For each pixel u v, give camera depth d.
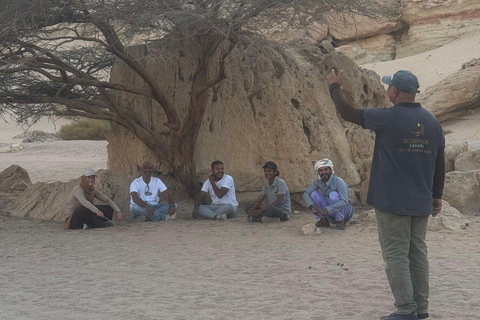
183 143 10.83
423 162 3.79
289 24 9.08
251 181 10.93
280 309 4.29
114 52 9.91
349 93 11.70
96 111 11.60
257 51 10.05
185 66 11.66
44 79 12.61
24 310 4.33
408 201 3.74
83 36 9.75
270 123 10.94
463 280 5.09
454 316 4.03
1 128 43.97
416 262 3.92
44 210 9.71
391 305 4.34
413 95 3.93
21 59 9.13
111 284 5.17
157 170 11.75
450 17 51.12
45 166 21.62
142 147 11.91
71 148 28.28
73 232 8.16
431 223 7.87
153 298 4.66
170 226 8.62
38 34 9.45
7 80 11.84
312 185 8.31
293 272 5.59
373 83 12.41
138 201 9.16
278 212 8.92
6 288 5.06
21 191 12.24
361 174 11.38
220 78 9.84
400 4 52.56
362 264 5.86
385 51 53.06
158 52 10.80
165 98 10.50
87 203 8.32
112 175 10.23
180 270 5.76
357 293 4.73
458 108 31.11
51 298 4.68
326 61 11.83
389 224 3.81
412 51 52.00
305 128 11.02
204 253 6.64
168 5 8.60
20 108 12.58
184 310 4.29
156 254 6.60
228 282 5.23
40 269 5.86
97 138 36.25
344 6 9.20
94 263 6.14
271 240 7.41
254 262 6.11
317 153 10.77
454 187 9.24
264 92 11.07
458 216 8.18
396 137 3.78
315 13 9.23
